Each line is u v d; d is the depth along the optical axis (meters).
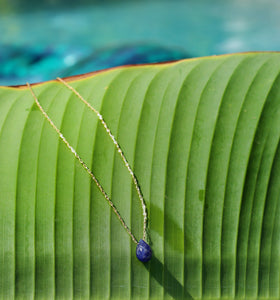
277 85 0.49
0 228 0.49
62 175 0.49
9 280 0.48
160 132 0.49
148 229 0.49
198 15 1.54
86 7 1.66
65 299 0.49
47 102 0.50
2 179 0.49
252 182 0.49
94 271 0.49
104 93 0.50
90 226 0.49
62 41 1.29
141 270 0.49
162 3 1.70
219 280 0.49
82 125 0.50
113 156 0.49
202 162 0.49
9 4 1.68
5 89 0.51
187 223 0.49
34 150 0.49
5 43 1.25
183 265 0.49
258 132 0.49
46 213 0.49
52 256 0.49
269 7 1.61
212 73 0.50
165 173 0.49
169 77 0.50
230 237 0.49
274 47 1.25
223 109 0.49
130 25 1.43
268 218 0.49
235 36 1.33
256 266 0.49
